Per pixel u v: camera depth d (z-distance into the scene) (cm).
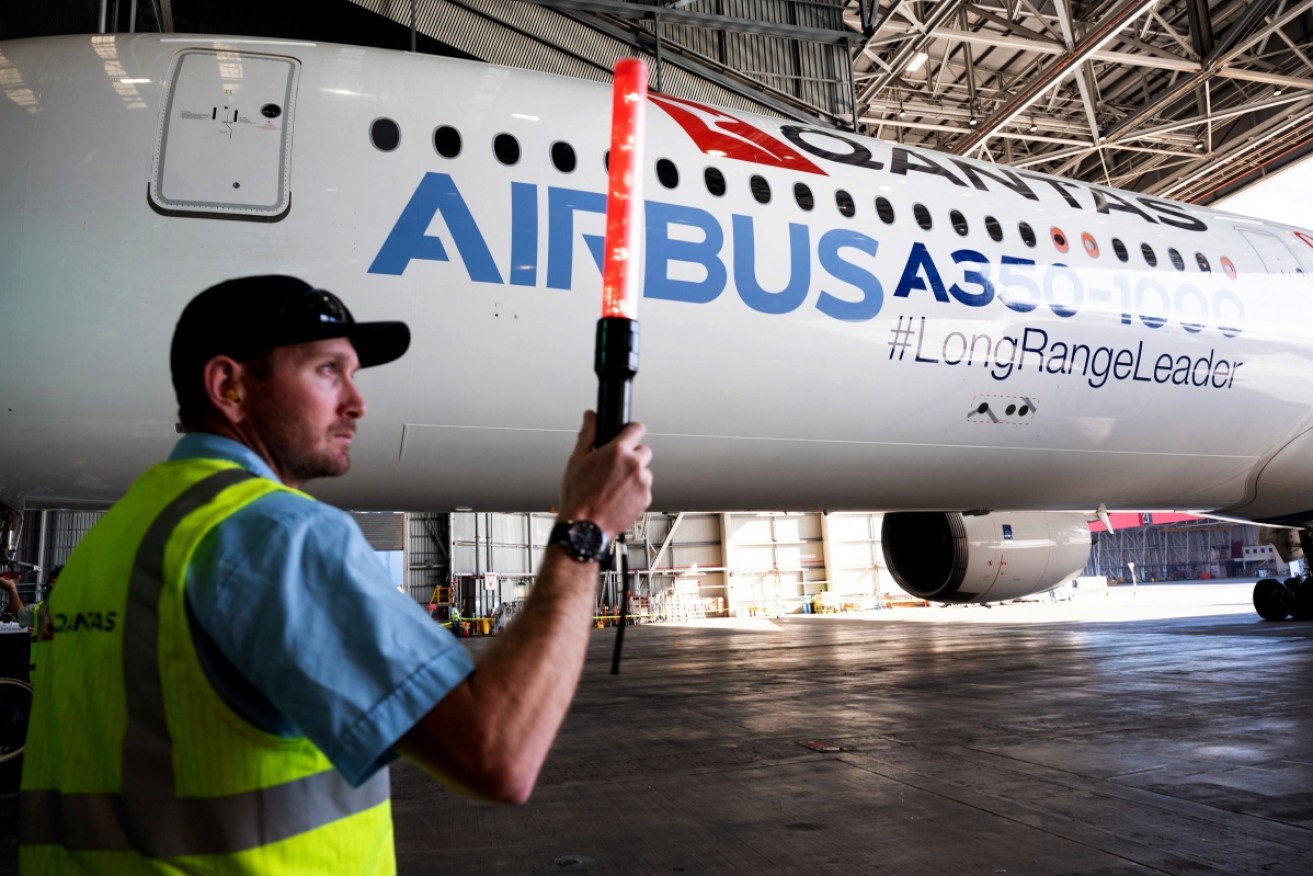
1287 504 1009
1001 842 361
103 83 553
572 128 632
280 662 103
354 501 672
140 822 104
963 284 730
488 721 104
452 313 577
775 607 3422
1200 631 1429
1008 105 2109
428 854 379
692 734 652
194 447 125
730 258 650
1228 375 842
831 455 728
